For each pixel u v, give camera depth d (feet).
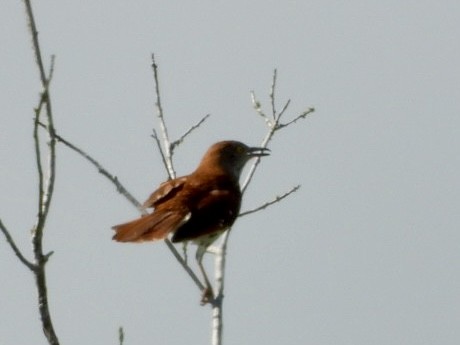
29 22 27.55
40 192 27.35
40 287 27.71
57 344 27.81
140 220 39.45
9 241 27.25
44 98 27.22
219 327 36.70
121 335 30.94
